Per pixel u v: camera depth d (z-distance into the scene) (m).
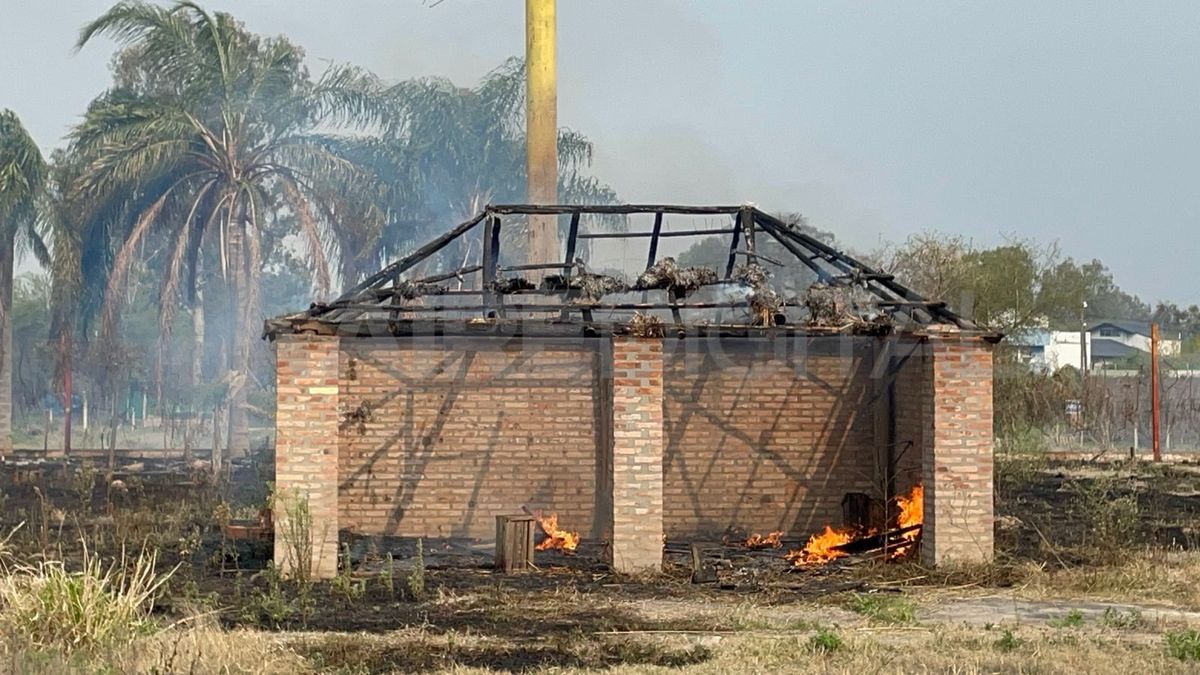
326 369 16.83
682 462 20.95
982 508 17.58
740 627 13.82
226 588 16.16
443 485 20.72
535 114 24.98
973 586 16.67
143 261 34.88
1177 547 20.00
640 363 17.38
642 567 17.22
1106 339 75.44
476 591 16.00
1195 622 14.09
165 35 33.47
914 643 12.75
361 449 20.61
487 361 20.86
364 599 15.45
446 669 11.61
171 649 11.81
